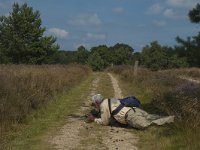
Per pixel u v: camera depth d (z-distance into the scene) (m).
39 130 11.34
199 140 9.45
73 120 13.15
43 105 14.62
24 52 52.56
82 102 17.73
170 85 21.55
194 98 12.47
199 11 10.87
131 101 12.27
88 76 39.06
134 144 10.04
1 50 52.34
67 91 20.91
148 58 49.75
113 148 9.59
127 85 28.00
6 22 52.75
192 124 10.41
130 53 91.25
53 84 18.61
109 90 24.47
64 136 10.75
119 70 50.00
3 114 11.34
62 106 15.91
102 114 12.34
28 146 9.58
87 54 93.69
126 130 11.78
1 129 10.56
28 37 52.97
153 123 11.72
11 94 12.81
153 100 16.52
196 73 36.50
